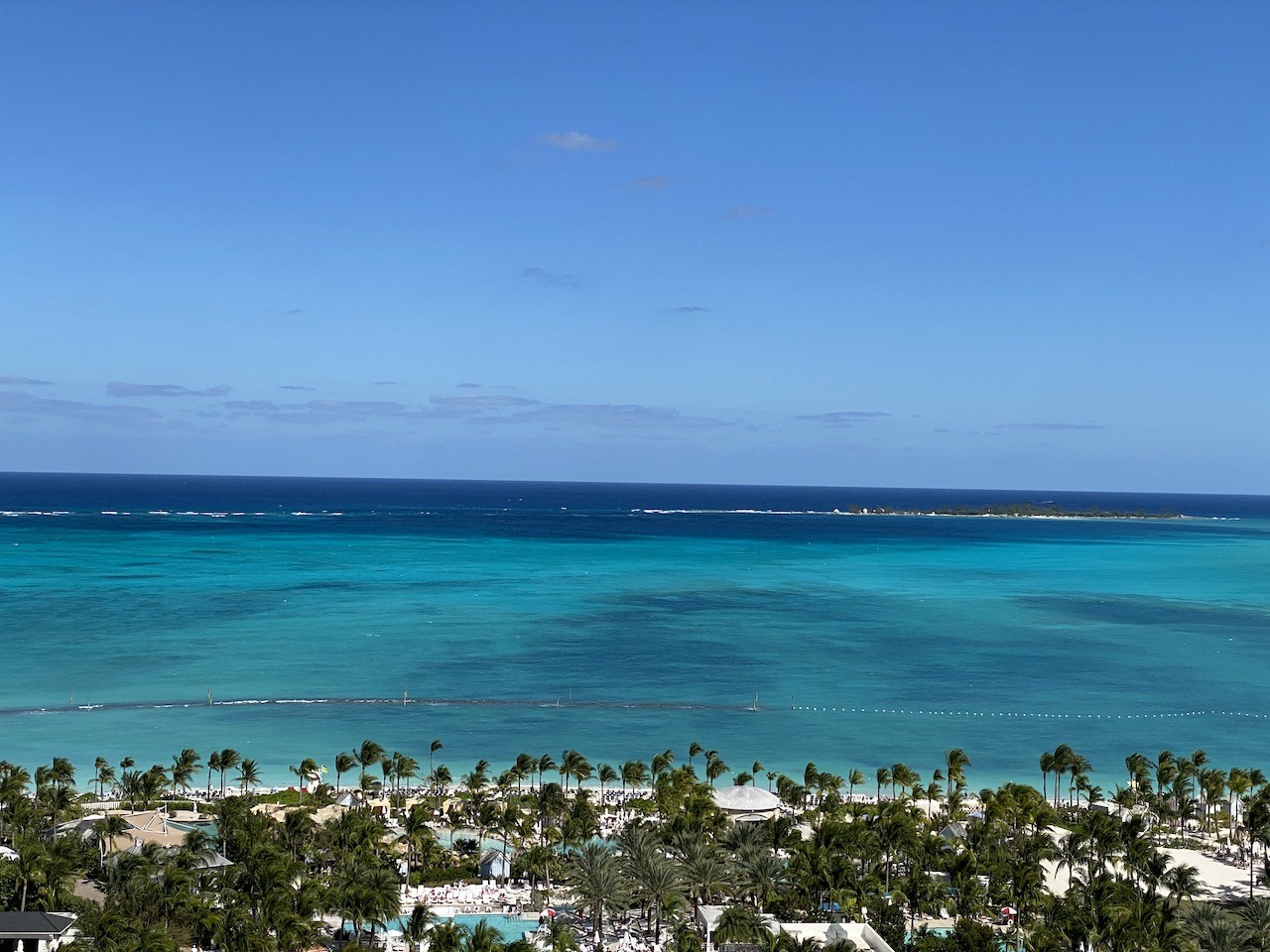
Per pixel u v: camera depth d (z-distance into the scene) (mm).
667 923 89562
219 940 82125
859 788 139750
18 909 82875
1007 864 100688
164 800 124375
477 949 80625
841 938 79062
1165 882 96938
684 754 151625
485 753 150750
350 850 103750
